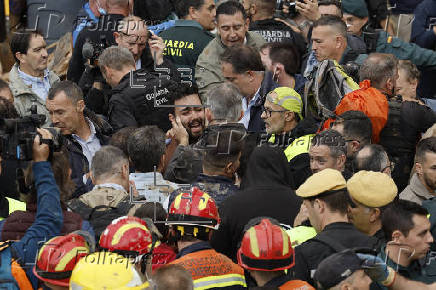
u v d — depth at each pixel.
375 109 18.39
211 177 16.05
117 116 20.08
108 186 15.52
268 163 15.67
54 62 23.80
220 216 15.13
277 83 20.81
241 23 22.20
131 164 17.64
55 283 11.72
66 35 23.89
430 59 24.06
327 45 20.50
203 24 23.45
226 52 20.36
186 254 12.88
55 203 12.84
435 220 15.48
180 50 22.81
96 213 14.87
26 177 13.10
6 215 14.63
